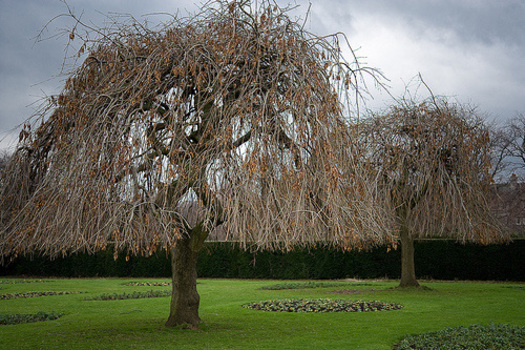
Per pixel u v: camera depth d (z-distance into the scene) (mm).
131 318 9180
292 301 11398
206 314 9641
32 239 6023
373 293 13484
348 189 5996
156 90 6324
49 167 6176
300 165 5691
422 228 14109
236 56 6246
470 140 13141
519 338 6578
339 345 6613
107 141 5730
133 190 5707
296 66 6273
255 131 5602
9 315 9328
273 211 5609
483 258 18906
